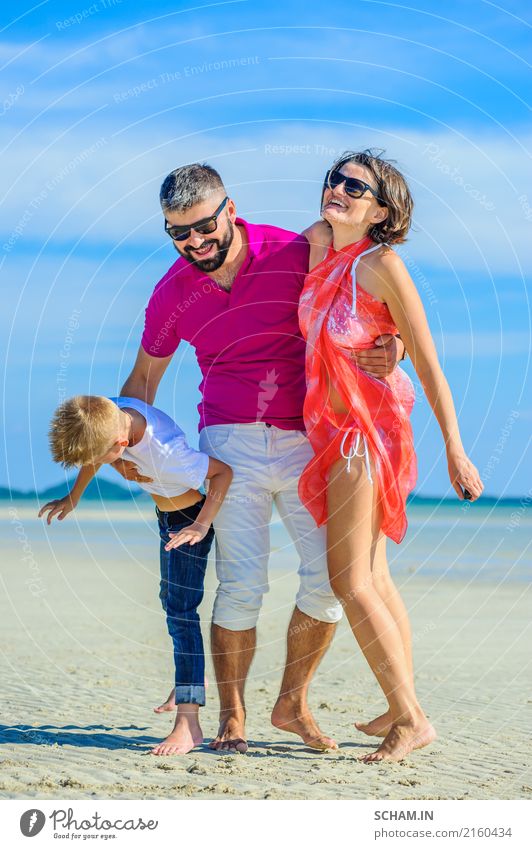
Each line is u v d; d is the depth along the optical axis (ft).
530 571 42.98
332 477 11.81
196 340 12.53
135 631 23.98
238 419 12.11
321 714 14.79
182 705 11.91
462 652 21.81
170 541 11.70
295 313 12.14
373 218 11.82
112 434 11.41
